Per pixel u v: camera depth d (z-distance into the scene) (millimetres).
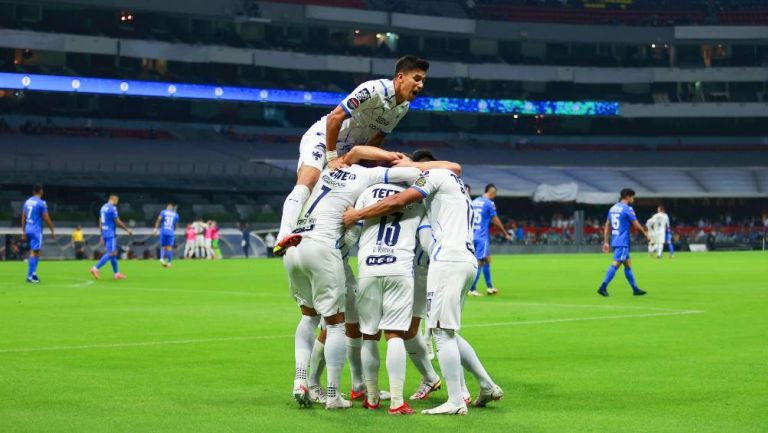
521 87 88812
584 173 79500
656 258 48781
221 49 73125
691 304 20422
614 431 7836
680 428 7957
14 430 7820
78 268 37406
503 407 8930
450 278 8625
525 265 41156
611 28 85250
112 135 71562
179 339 14086
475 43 87688
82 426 7992
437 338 8680
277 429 7918
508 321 16703
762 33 83812
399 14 79750
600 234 69375
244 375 10781
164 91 69062
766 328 15578
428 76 83625
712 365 11500
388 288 8758
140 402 9133
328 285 8867
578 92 89062
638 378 10555
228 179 64625
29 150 64375
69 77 65188
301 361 8984
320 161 9117
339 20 77688
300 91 75000
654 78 84688
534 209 77250
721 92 87000
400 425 8086
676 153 84375
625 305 20156
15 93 69438
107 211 29844
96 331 15133
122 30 73750
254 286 26516
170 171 65062
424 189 8727
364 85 9086
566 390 9828
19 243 49844
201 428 7941
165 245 38938
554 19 86500
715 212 79375
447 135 85188
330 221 8914
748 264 40906
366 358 8945
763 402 9133
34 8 70875
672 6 89188
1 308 19203
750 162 82250
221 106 77562
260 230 58875
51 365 11484
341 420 8328
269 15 75750
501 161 80562
